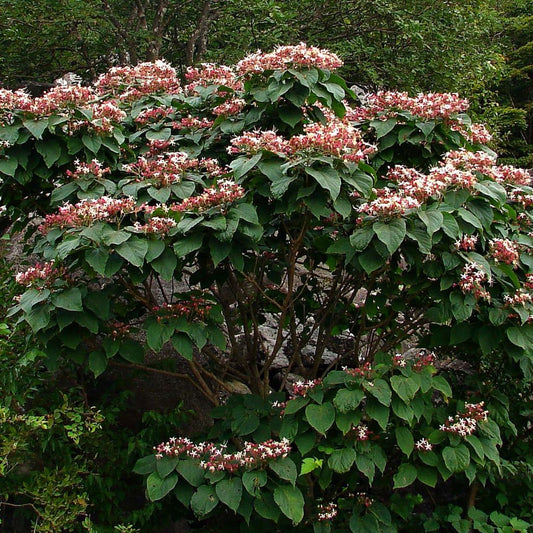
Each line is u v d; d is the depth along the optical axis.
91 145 2.83
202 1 7.34
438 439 2.69
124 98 3.35
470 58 6.68
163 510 3.16
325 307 3.45
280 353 4.30
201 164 2.95
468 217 2.48
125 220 2.62
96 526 2.96
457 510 3.12
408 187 2.53
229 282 3.23
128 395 3.53
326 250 2.78
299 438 2.61
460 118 3.01
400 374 2.68
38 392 3.25
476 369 3.45
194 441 3.09
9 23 6.66
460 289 2.61
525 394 3.47
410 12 6.61
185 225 2.38
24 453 2.79
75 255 2.63
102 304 2.54
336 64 2.83
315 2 6.73
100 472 3.16
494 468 3.05
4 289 3.16
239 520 3.01
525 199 2.97
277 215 3.03
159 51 7.59
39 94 7.38
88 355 2.79
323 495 3.09
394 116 2.96
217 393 3.72
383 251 2.37
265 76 2.83
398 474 2.67
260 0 6.04
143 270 2.52
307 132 2.50
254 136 2.65
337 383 2.58
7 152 2.81
